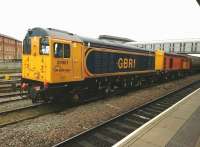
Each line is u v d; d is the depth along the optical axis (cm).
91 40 1391
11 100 1290
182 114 1014
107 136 829
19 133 810
